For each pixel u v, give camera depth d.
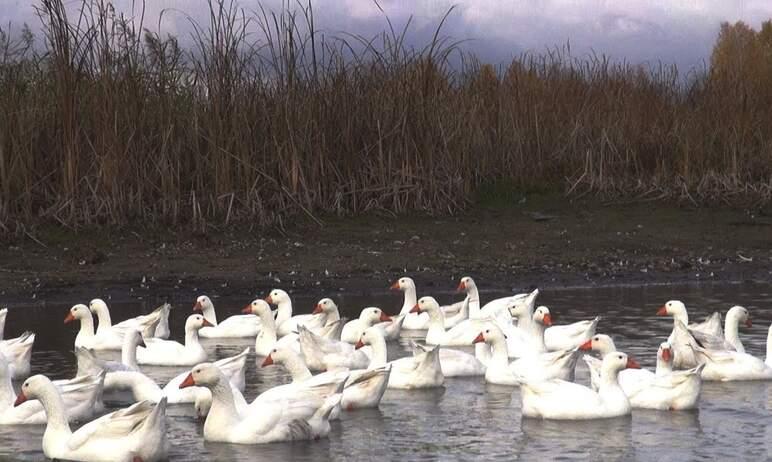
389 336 18.05
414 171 26.44
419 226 25.64
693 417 12.41
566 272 23.27
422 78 26.42
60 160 23.36
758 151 30.31
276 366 15.80
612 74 31.22
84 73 23.58
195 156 24.31
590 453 10.92
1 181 22.98
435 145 26.81
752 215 27.83
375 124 26.17
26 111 23.73
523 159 29.08
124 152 23.55
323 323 17.72
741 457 10.71
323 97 25.61
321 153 25.56
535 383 12.52
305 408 11.62
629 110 30.22
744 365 14.37
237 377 13.77
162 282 21.33
